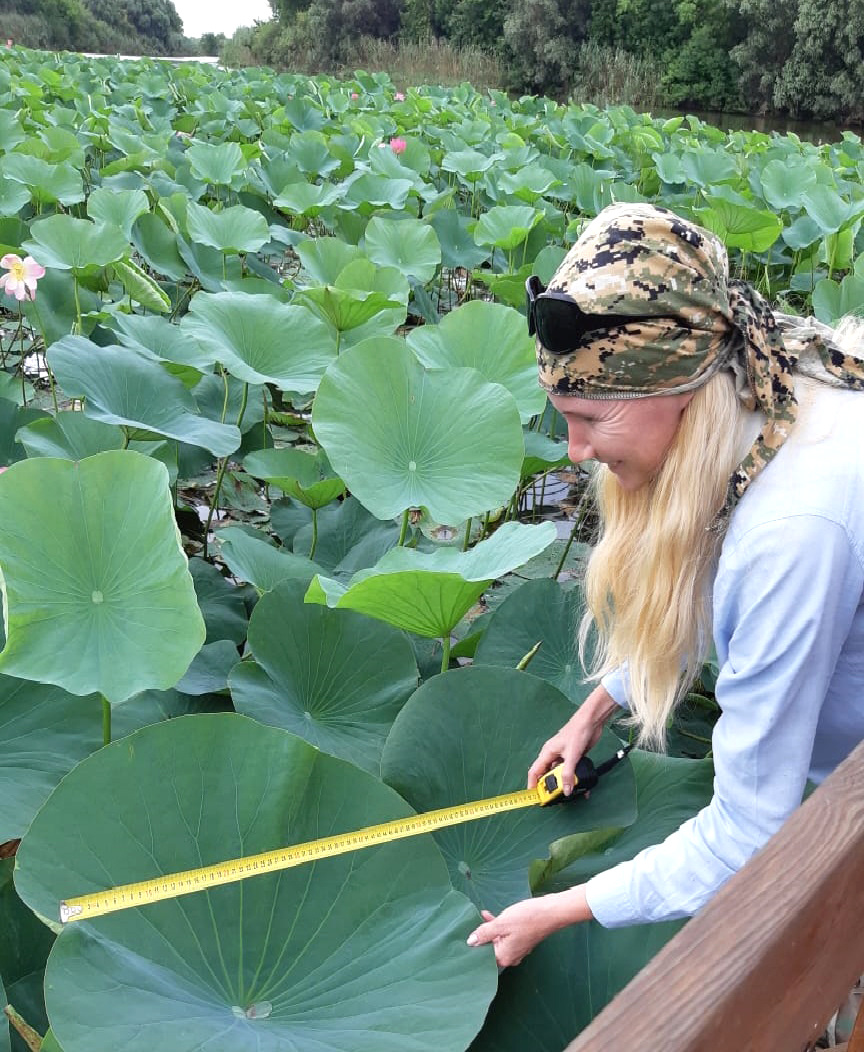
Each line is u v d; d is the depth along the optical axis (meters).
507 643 2.46
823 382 1.25
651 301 1.17
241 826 1.57
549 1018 1.56
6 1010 1.48
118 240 3.74
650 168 8.82
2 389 3.35
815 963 0.97
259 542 2.75
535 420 4.24
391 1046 1.33
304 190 6.29
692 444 1.23
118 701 1.71
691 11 25.75
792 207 7.00
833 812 1.03
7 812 1.79
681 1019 0.81
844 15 22.61
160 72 17.55
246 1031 1.35
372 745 2.19
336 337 3.74
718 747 1.26
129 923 1.42
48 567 1.77
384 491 2.41
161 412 2.89
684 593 1.29
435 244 4.83
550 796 1.78
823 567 1.15
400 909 1.52
